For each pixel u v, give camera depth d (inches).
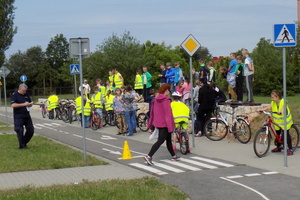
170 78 809.5
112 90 881.5
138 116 725.3
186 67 2338.8
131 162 434.3
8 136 696.4
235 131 545.3
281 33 376.5
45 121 1007.6
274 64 1362.0
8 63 2871.6
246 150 486.9
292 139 466.0
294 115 597.9
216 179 346.0
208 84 596.7
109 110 818.2
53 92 1054.4
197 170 384.8
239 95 656.4
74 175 368.8
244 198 287.6
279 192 300.5
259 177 350.3
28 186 324.8
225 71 700.7
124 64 2009.1
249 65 632.4
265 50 1387.8
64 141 630.5
